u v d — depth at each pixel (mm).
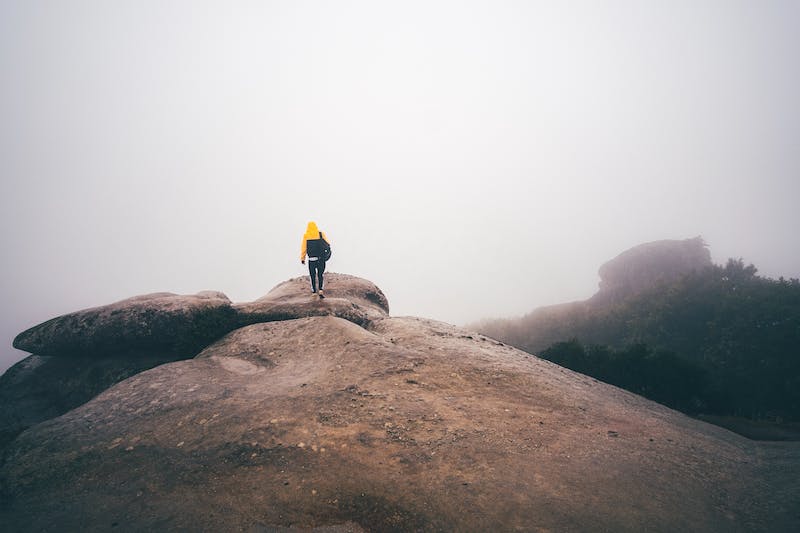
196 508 4219
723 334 31719
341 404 6320
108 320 11078
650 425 6602
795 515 3857
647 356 19938
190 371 8422
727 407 17984
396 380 7203
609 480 4438
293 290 15859
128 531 3924
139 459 5324
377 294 17266
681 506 4004
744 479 4816
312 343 9367
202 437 5652
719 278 44562
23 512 4477
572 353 21062
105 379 10828
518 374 8016
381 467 4695
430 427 5633
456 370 7852
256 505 4180
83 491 4777
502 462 4762
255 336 10242
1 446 7637
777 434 13828
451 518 3779
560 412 6547
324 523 3857
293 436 5457
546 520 3686
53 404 10898
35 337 11688
